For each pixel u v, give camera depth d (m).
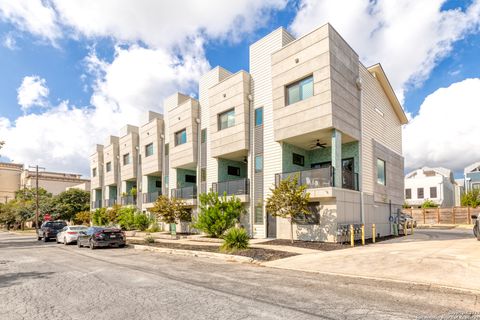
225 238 13.48
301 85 16.55
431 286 6.78
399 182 23.48
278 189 14.91
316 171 15.50
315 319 4.83
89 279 8.27
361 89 18.02
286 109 16.94
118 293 6.65
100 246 17.75
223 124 21.48
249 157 19.53
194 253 13.37
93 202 45.56
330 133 15.98
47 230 25.30
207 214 18.47
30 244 22.09
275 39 18.81
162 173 29.33
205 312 5.24
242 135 19.55
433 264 8.38
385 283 7.24
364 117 18.36
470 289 6.34
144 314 5.20
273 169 18.06
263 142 18.92
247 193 19.41
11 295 6.64
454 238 16.81
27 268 10.40
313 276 8.30
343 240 14.78
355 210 16.39
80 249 17.39
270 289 6.85
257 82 19.73
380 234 18.95
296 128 16.31
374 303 5.68
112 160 39.16
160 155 29.77
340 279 7.82
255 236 18.81
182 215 22.59
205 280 7.92
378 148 19.98
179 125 26.14
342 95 15.93
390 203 21.19
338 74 15.76
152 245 17.16
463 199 38.66
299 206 14.47
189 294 6.47
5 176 75.88
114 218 31.86
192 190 24.28
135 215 29.23
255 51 20.11
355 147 17.61
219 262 11.27
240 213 18.98
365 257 10.06
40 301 6.12
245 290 6.78
